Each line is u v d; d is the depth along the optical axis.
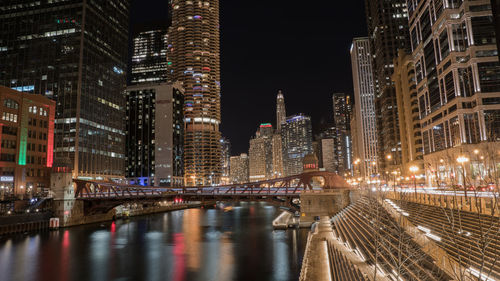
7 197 87.19
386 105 182.75
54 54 137.00
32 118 103.75
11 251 58.88
